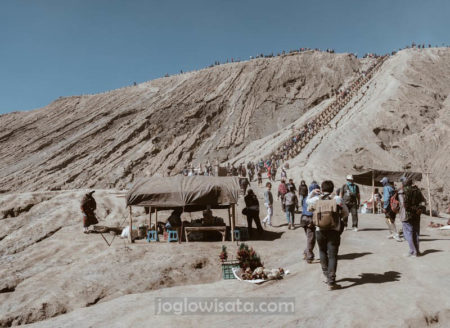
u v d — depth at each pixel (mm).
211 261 10133
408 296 5121
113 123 82750
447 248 8273
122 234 13555
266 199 15594
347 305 4938
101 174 67250
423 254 7727
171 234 12617
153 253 10656
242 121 77500
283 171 30469
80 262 10086
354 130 44625
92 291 7996
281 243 12148
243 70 92500
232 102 83438
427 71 65938
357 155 37750
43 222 15680
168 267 9406
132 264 9602
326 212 5855
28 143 79500
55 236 14297
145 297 6961
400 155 41875
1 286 8727
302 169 34188
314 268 7746
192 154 71250
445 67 69125
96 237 13836
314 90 83125
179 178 12992
